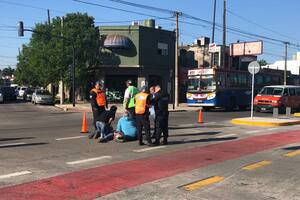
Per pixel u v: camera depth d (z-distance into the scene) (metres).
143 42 48.12
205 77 34.44
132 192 7.88
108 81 48.56
